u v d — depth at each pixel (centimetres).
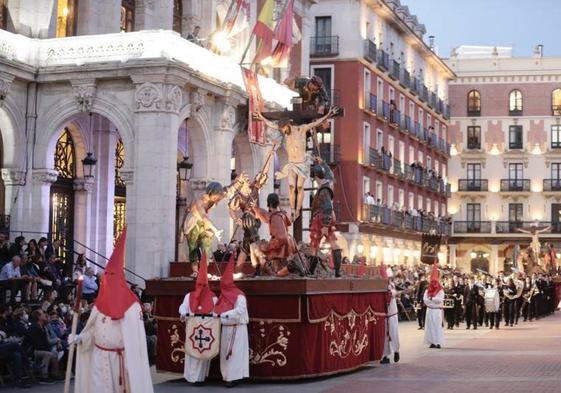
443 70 6950
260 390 1500
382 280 1955
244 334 1552
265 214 1731
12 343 1568
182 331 1627
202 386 1552
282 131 1841
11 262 2048
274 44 3269
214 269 1933
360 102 4872
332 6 4881
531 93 7319
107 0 2859
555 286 4856
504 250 7269
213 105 2850
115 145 2977
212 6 3309
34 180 2631
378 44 5281
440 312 2406
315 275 1727
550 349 2333
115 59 2595
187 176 2834
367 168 4994
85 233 2858
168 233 2542
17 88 2608
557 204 7244
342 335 1730
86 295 2234
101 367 1121
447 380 1647
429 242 3397
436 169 6794
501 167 7325
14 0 2664
